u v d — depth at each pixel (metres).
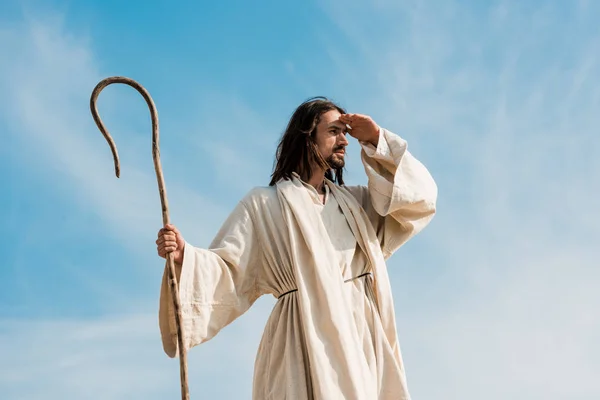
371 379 6.07
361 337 6.27
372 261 6.57
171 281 5.88
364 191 7.12
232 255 6.35
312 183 6.89
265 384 6.26
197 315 6.10
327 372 5.95
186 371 5.66
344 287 6.32
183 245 6.06
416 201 6.66
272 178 7.01
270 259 6.47
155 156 6.07
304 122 6.96
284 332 6.31
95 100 6.10
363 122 6.81
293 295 6.38
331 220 6.64
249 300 6.47
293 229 6.46
